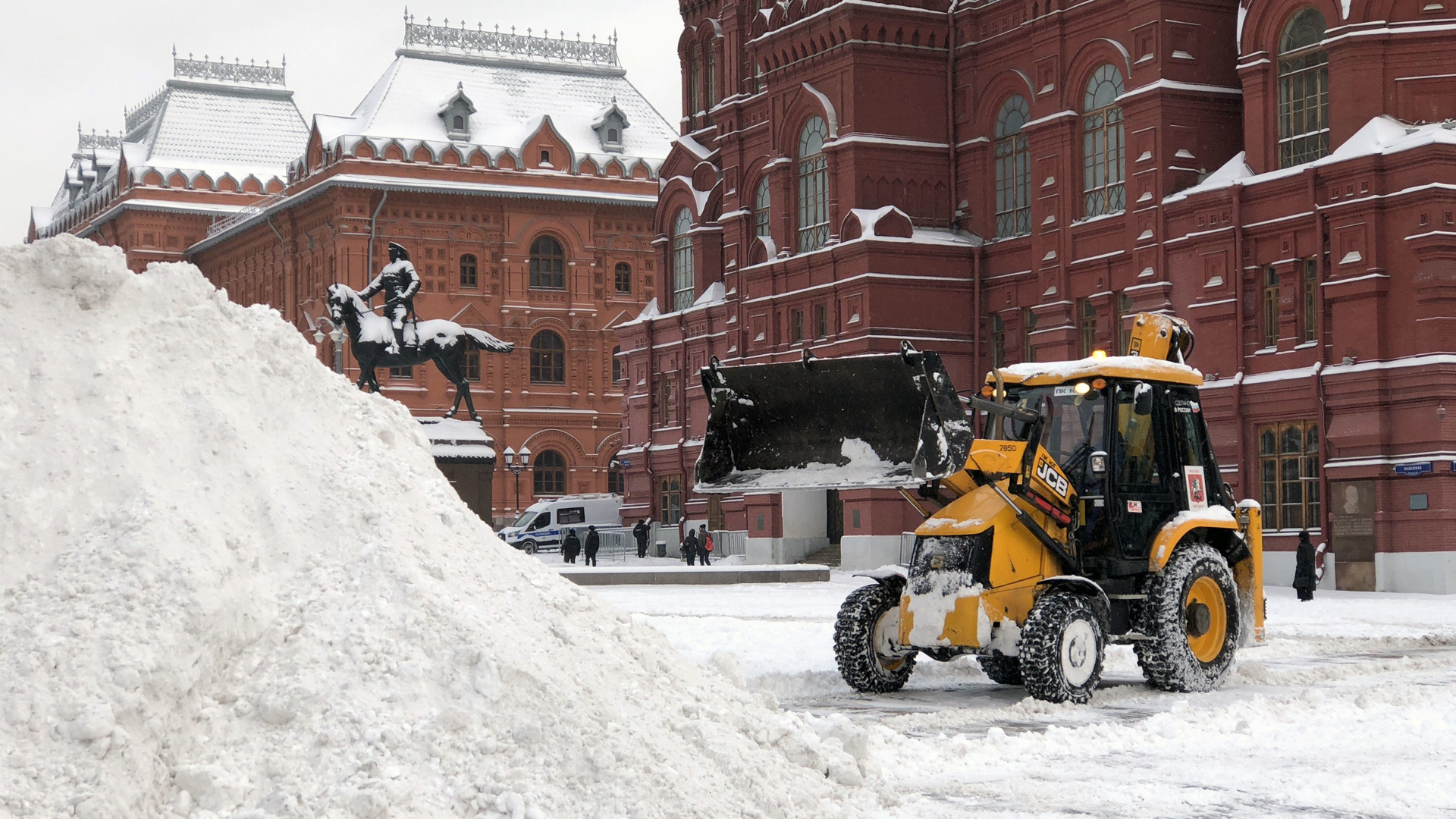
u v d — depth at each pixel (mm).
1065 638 13125
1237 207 35219
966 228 44656
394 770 7359
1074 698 13148
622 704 8375
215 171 93500
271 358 9891
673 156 57906
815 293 45344
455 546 9367
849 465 14289
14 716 6848
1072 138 40812
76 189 113000
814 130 46500
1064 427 14656
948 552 13680
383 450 9992
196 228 92625
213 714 7516
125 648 7211
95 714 6883
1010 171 43531
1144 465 14664
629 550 58938
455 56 80000
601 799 7422
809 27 45750
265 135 97812
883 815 8406
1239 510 15750
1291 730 11680
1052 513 13906
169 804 7059
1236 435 34906
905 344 13695
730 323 50594
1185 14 38281
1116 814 8672
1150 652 14086
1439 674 16047
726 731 8594
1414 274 31750
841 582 38094
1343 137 33531
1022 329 42594
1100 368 14422
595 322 77875
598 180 77438
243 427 9172
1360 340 32469
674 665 9562
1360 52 33312
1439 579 31047
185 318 9609
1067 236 40719
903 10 44375
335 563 8617
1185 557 14344
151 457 8562
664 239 58281
